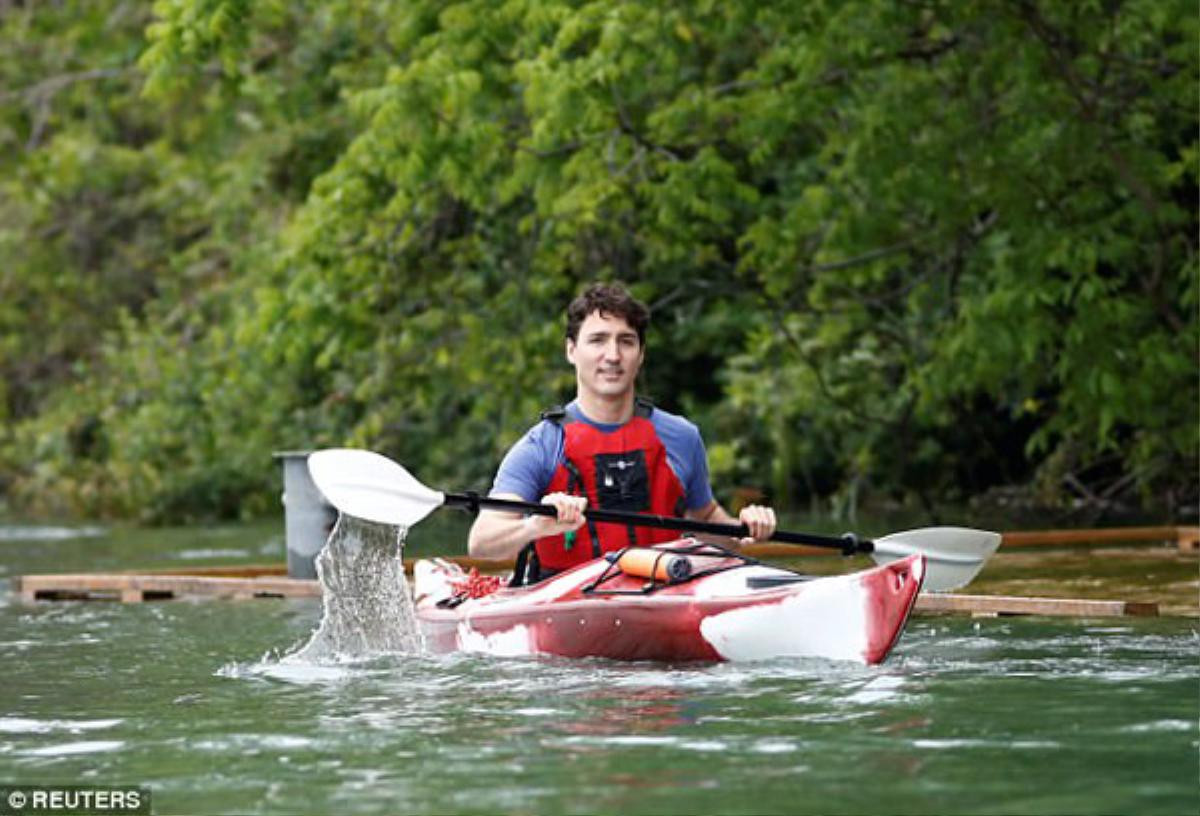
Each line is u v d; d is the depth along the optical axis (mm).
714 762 10023
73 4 54000
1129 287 34344
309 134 45594
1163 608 17422
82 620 20234
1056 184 30359
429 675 13938
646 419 15945
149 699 13172
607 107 29953
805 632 13688
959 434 41688
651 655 14250
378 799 9367
